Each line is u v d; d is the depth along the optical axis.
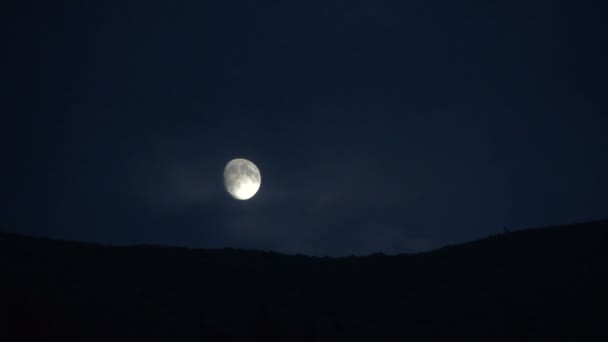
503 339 25.89
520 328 26.89
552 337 25.69
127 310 26.55
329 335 26.22
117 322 25.00
